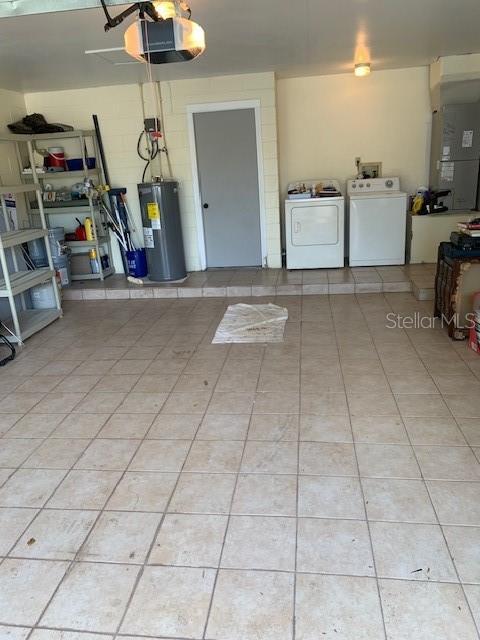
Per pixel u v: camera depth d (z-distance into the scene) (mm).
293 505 2047
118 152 5938
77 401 3088
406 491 2096
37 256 5473
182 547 1858
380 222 5605
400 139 5918
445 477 2172
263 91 5484
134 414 2881
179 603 1624
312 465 2303
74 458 2471
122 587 1698
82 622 1577
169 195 5504
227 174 5855
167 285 5543
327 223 5617
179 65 4812
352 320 4324
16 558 1851
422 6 3420
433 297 4762
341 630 1502
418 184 6035
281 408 2850
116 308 5160
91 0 2664
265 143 5652
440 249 4098
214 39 3945
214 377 3328
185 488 2193
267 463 2336
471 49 4816
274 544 1848
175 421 2773
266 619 1550
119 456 2465
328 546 1823
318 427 2623
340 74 5766
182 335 4203
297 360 3531
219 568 1753
